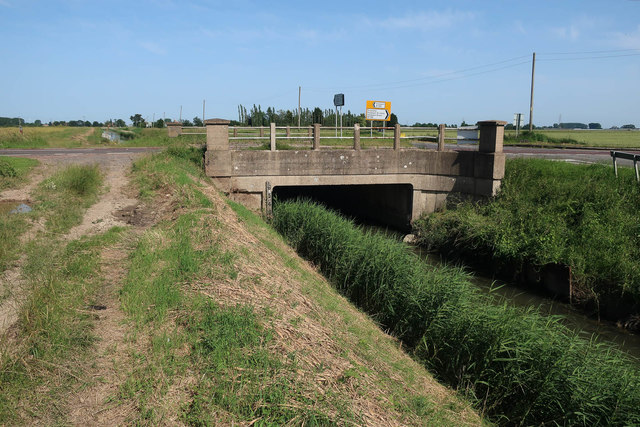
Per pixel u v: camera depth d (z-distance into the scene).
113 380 4.39
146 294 6.00
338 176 17.91
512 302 11.59
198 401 4.08
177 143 20.39
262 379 4.44
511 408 6.42
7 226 8.29
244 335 5.14
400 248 10.55
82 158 18.89
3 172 12.67
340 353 5.67
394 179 18.53
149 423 3.83
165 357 4.73
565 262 11.77
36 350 4.57
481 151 17.30
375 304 9.34
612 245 12.03
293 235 13.45
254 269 7.68
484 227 14.56
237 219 11.80
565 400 5.97
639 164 19.47
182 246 7.86
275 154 17.20
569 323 10.45
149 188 13.15
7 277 6.38
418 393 5.68
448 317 7.66
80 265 6.87
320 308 7.23
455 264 14.95
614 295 10.67
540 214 14.21
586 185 15.19
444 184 18.52
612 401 5.77
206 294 6.14
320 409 4.17
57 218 9.44
